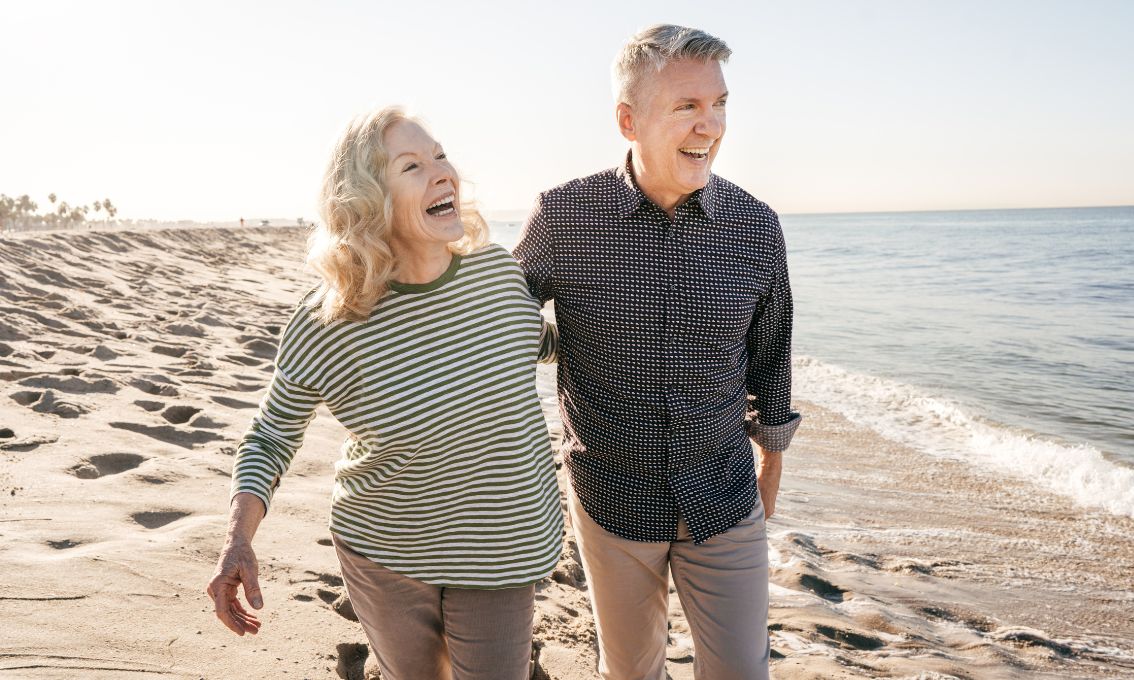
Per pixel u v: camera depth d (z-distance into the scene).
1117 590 4.76
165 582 2.85
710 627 2.21
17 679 2.16
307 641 2.62
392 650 1.91
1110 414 9.64
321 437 5.53
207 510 3.70
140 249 21.20
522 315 1.92
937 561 5.10
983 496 6.51
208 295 14.15
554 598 3.60
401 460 1.81
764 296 2.33
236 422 5.37
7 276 10.31
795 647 3.62
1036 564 5.12
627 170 2.19
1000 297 23.80
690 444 2.19
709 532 2.19
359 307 1.74
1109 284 26.50
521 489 1.84
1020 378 11.99
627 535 2.22
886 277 32.59
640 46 2.07
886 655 3.66
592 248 2.18
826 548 5.21
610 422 2.21
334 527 1.96
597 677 2.83
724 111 2.12
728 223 2.19
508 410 1.84
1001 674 3.60
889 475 7.07
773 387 2.47
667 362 2.17
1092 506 6.29
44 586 2.71
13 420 4.77
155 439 4.79
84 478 4.03
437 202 1.78
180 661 2.37
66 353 6.88
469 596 1.85
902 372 12.61
